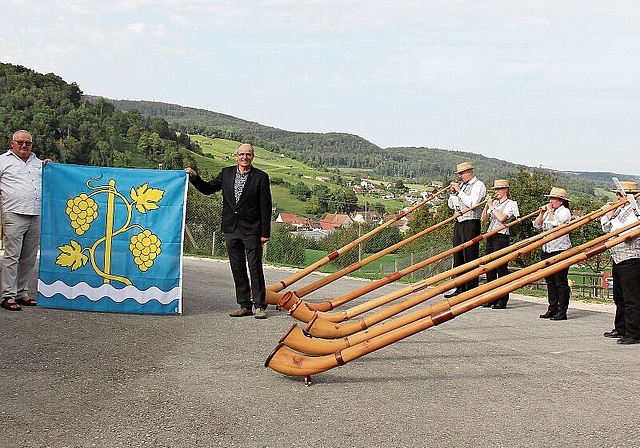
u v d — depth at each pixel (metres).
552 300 12.11
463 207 13.55
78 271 9.96
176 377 6.63
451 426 5.55
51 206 9.96
